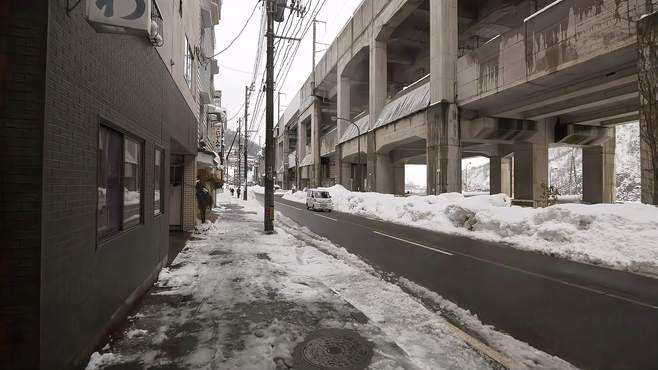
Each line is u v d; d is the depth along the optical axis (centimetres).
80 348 347
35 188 277
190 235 1261
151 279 633
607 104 2502
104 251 408
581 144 3284
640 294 631
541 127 2964
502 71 2250
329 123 7944
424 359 374
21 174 274
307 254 945
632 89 2069
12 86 275
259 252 955
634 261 835
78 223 343
